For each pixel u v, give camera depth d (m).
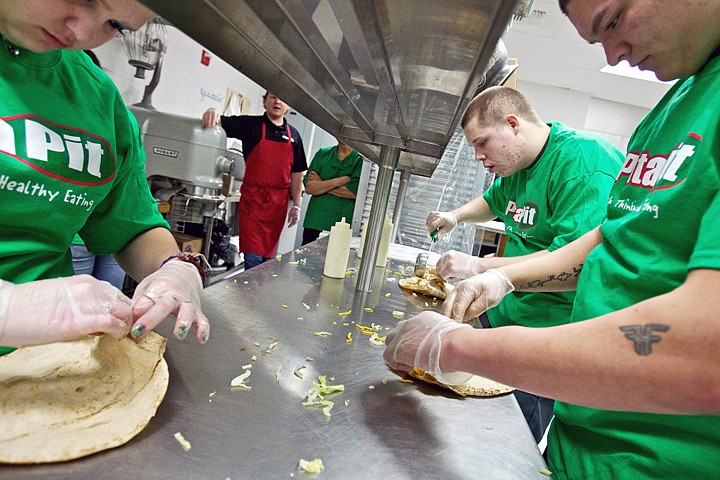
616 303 0.70
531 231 1.63
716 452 0.58
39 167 0.65
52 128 0.67
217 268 3.06
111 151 0.79
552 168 1.50
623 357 0.46
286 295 1.26
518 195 1.73
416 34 0.57
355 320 1.14
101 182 0.77
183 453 0.49
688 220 0.60
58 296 0.51
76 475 0.43
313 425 0.61
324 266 1.62
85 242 0.97
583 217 1.32
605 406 0.49
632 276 0.68
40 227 0.70
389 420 0.66
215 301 1.08
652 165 0.73
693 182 0.59
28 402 0.50
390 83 0.86
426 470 0.55
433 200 3.15
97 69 0.80
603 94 5.37
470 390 0.78
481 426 0.69
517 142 1.53
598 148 1.42
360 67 0.78
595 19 0.69
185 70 3.29
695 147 0.61
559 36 3.99
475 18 0.47
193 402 0.61
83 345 0.66
